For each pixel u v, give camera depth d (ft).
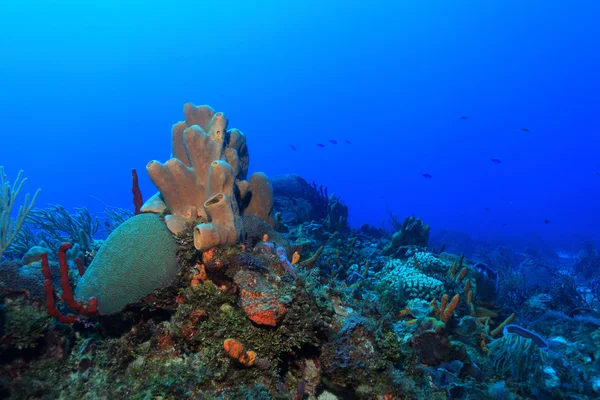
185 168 11.54
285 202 40.98
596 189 329.11
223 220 10.17
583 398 11.89
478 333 14.79
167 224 10.92
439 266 20.15
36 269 11.46
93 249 16.46
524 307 24.52
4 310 9.74
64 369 9.91
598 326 15.96
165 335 9.93
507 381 12.73
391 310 15.43
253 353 8.62
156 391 8.34
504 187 387.96
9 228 12.78
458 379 11.27
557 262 72.18
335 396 9.91
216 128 12.87
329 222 36.88
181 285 10.63
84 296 10.42
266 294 8.98
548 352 13.16
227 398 8.16
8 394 9.04
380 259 27.55
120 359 9.73
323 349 9.60
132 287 10.21
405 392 9.20
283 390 8.64
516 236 116.78
